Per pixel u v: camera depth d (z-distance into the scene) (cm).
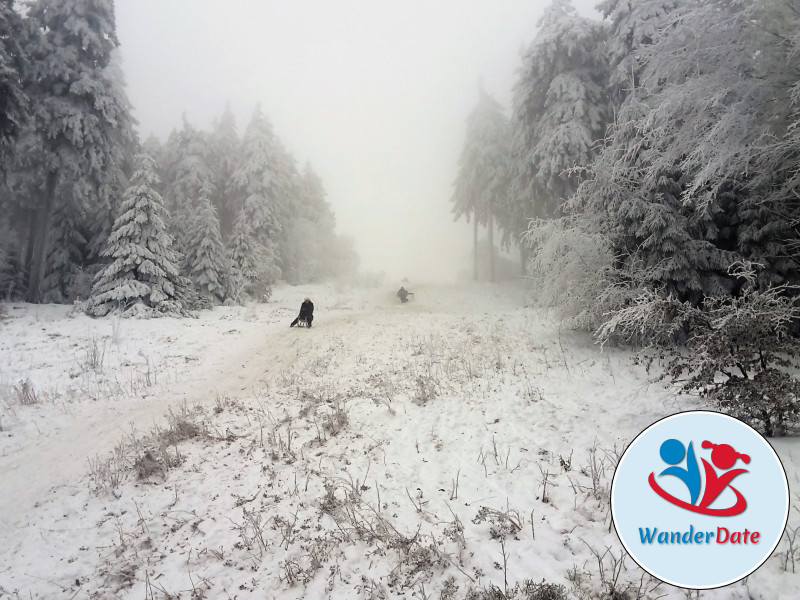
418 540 422
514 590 344
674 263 935
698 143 870
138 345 1290
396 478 551
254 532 466
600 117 1934
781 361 515
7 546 457
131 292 1669
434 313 2012
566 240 1053
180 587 395
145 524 488
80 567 427
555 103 1992
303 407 823
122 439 712
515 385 845
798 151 810
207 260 2231
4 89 1577
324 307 2441
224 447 672
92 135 1973
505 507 463
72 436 723
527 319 1520
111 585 403
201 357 1231
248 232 2752
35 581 407
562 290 1090
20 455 657
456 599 347
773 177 880
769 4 757
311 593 375
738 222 1001
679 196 1016
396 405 793
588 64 2020
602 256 1033
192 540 461
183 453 652
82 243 2289
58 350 1178
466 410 741
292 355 1265
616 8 1758
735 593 313
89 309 1666
